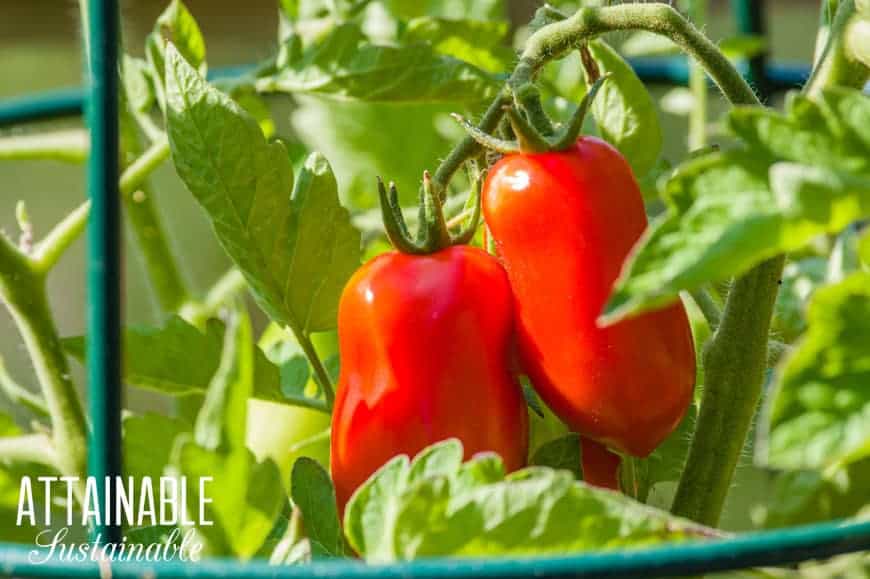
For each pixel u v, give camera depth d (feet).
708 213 1.63
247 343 1.81
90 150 1.85
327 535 1.93
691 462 2.01
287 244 2.05
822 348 1.61
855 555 2.16
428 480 1.73
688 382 1.90
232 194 2.03
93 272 1.84
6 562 1.72
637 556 1.65
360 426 1.88
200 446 1.79
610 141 2.26
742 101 1.94
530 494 1.71
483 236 2.17
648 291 1.60
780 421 1.60
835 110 1.66
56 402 2.16
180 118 2.02
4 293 2.15
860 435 1.59
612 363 1.86
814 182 1.59
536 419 2.09
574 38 1.93
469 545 1.73
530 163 1.87
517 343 1.90
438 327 1.86
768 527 2.20
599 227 1.85
